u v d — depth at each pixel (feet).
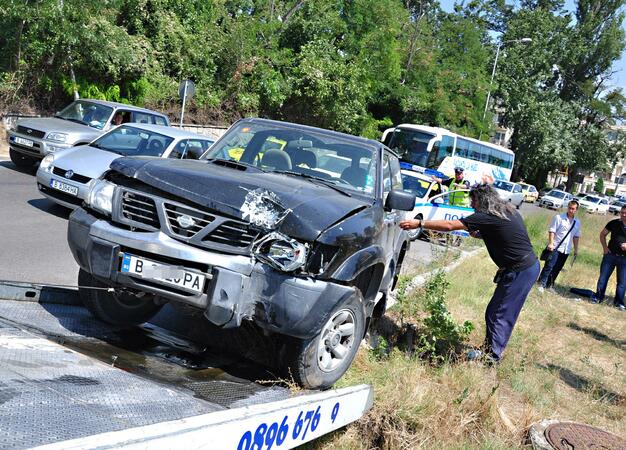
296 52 103.91
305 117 99.60
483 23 195.52
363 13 117.60
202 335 16.43
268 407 10.27
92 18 63.05
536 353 22.82
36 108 63.05
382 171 18.48
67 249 26.37
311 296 12.84
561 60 216.33
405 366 17.10
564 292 39.78
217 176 13.93
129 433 7.83
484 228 19.83
